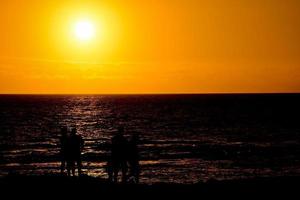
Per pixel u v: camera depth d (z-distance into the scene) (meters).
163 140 83.38
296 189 30.34
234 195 27.66
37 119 138.38
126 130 104.50
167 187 29.02
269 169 50.53
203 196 26.97
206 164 54.19
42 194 25.58
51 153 65.38
